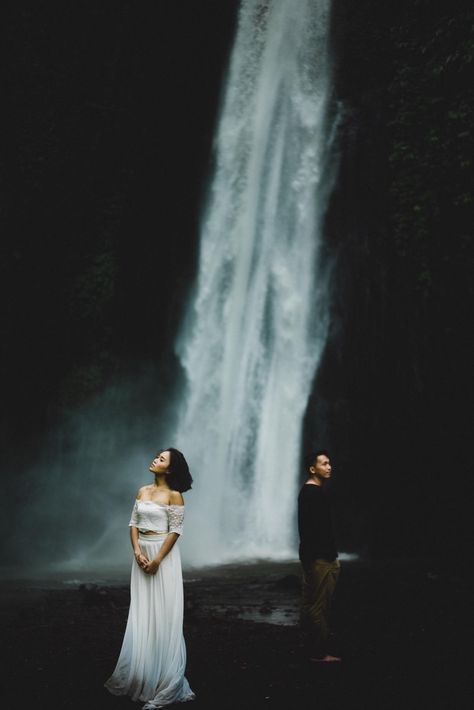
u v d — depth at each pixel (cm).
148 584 505
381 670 563
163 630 495
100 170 2012
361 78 1906
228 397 1916
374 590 1012
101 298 1966
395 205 1730
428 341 1667
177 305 2019
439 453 1623
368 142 1853
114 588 1056
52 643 679
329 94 1947
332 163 1906
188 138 2100
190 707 476
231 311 1964
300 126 1977
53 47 1945
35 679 552
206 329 1983
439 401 1639
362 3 1911
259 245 1972
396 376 1720
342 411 1780
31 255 1884
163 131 2091
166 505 518
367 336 1781
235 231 2008
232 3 2108
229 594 1002
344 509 1723
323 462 615
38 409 1883
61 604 905
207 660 606
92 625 765
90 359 1947
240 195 2022
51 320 1928
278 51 2045
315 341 1852
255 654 624
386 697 490
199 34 2116
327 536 599
